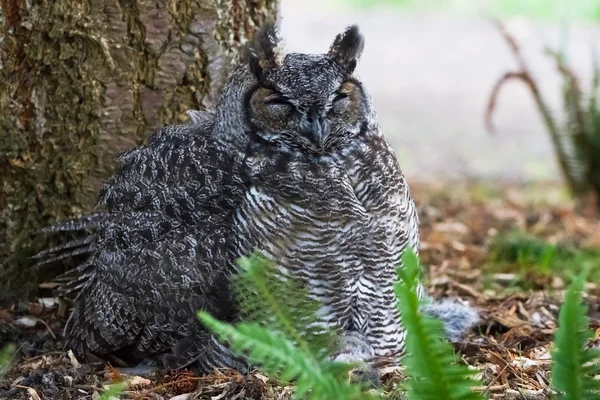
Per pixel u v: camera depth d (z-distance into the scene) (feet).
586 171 67.41
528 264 50.37
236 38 42.04
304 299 32.14
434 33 134.92
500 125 99.25
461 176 82.02
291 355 22.16
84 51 39.73
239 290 30.12
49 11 39.19
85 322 36.11
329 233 32.53
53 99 40.24
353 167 33.40
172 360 34.45
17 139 40.16
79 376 33.99
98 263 36.11
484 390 31.32
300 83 32.50
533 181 79.41
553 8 137.90
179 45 40.60
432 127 98.48
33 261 41.55
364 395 23.44
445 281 46.50
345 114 33.14
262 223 32.65
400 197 34.01
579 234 59.41
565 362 23.21
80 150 40.75
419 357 22.43
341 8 148.56
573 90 66.64
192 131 36.32
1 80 39.47
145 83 40.68
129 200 35.78
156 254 34.22
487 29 135.23
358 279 33.47
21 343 38.17
